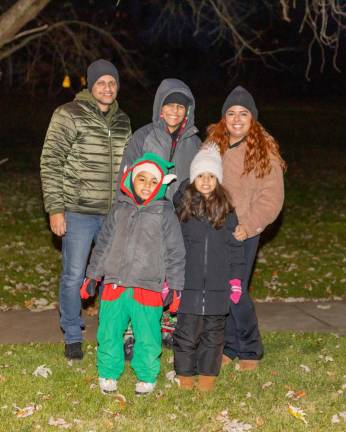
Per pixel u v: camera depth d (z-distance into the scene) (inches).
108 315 221.6
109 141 245.9
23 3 306.5
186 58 1344.7
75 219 246.4
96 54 490.3
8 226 485.4
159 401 219.9
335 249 442.6
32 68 522.0
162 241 219.1
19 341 274.8
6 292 340.2
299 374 243.6
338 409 217.3
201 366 227.3
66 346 252.5
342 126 1312.7
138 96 1435.8
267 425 205.6
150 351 220.4
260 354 246.1
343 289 358.0
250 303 241.3
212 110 1450.5
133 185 220.2
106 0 662.5
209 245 223.8
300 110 1603.1
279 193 233.3
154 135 236.7
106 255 223.1
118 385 230.7
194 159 225.0
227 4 428.5
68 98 1371.8
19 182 671.8
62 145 242.7
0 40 312.3
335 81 1813.5
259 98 1785.2
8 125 1136.2
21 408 212.4
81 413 210.5
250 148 232.5
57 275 374.9
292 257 419.2
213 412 213.2
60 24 436.5
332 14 341.4
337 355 263.0
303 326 300.0
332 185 698.8
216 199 222.8
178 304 220.1
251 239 236.4
